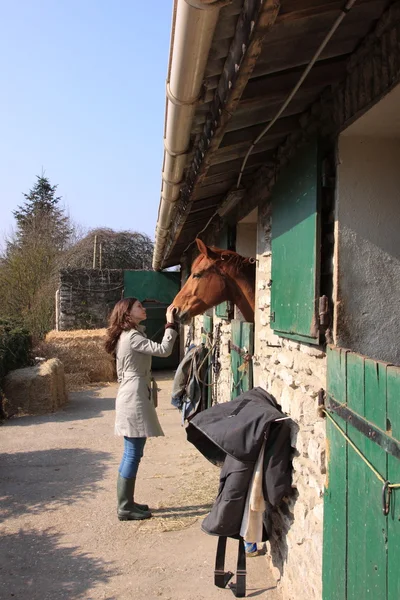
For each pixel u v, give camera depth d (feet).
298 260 8.05
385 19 5.44
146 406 13.35
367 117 6.35
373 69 5.90
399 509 4.57
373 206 7.02
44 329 48.24
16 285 52.80
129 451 13.39
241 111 7.30
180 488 15.47
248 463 9.07
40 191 120.88
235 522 9.33
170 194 11.61
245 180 12.62
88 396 32.32
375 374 5.14
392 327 6.98
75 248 54.49
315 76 6.69
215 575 9.84
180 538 12.28
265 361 11.41
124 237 55.88
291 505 9.02
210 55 5.60
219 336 19.56
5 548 11.81
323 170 7.25
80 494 15.12
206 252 13.00
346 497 6.10
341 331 6.89
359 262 6.99
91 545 11.93
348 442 6.04
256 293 12.50
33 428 23.62
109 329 13.83
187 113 6.78
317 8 4.94
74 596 9.80
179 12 4.76
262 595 9.66
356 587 5.71
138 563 11.08
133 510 13.34
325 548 6.93
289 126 8.37
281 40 5.57
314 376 7.80
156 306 42.65
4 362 27.40
